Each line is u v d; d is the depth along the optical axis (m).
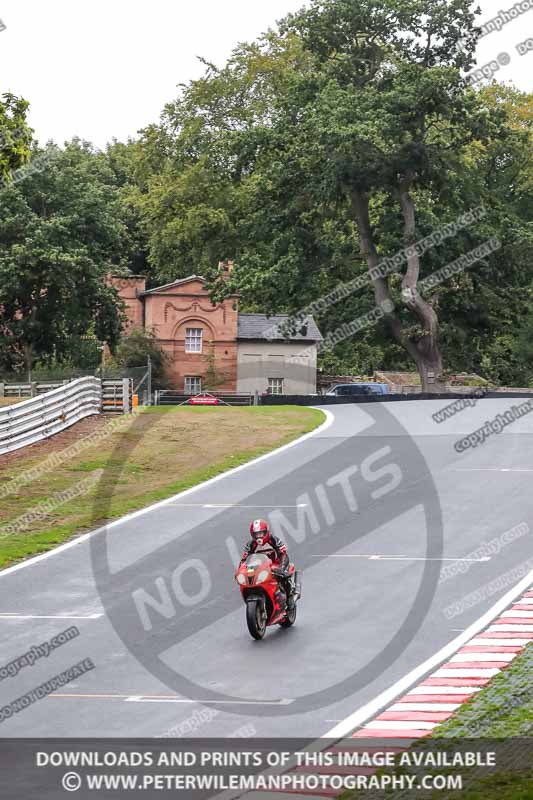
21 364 123.25
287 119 115.00
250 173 128.50
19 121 59.38
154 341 143.12
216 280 123.75
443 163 114.00
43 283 116.19
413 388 143.38
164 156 140.00
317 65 119.69
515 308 129.25
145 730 22.56
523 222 122.81
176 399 128.12
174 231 132.25
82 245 118.25
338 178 109.94
